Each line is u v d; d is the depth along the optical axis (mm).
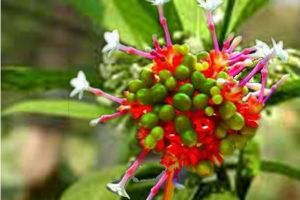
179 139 263
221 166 335
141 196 328
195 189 329
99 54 358
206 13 281
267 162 367
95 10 354
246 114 266
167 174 264
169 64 267
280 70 317
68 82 368
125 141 387
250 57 266
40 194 622
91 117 367
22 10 684
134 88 268
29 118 691
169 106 262
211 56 268
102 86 354
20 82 371
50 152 660
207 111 261
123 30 347
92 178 343
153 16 340
